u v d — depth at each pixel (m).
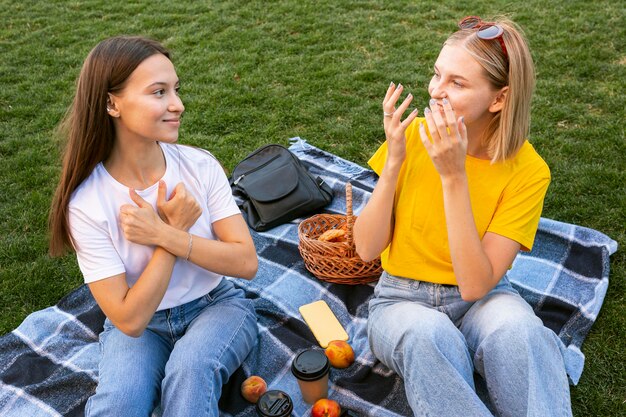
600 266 3.14
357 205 3.76
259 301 3.03
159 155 2.37
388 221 2.38
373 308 2.54
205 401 2.19
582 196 3.81
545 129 4.61
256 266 2.50
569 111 4.82
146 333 2.41
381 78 5.71
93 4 8.30
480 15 6.96
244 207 3.72
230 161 4.60
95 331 2.92
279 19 7.34
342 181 3.97
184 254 2.26
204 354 2.25
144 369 2.26
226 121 5.17
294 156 3.88
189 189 2.42
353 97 5.39
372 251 2.44
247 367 2.67
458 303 2.39
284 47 6.55
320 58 6.21
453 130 2.05
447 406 2.02
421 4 7.46
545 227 3.40
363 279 3.09
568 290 3.04
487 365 2.14
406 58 6.08
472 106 2.15
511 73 2.10
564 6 6.89
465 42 2.12
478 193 2.31
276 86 5.71
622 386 2.54
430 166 2.37
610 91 5.06
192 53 6.58
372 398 2.47
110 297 2.23
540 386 2.00
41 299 3.32
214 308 2.49
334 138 4.80
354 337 2.82
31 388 2.60
